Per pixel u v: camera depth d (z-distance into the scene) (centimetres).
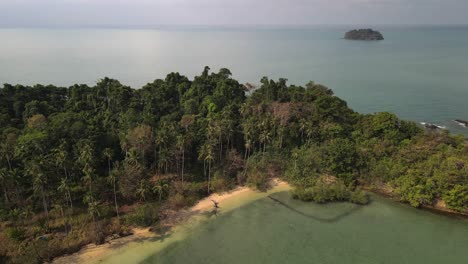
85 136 7550
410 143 8081
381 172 7488
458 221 6431
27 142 6900
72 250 5394
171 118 9231
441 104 15350
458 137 8319
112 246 5581
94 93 10644
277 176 8162
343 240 5922
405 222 6425
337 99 10131
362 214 6700
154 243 5712
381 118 9012
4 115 8544
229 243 5775
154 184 7188
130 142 7325
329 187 7225
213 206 6906
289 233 6088
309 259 5431
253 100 10419
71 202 6166
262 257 5450
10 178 5947
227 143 8406
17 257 5138
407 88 18600
